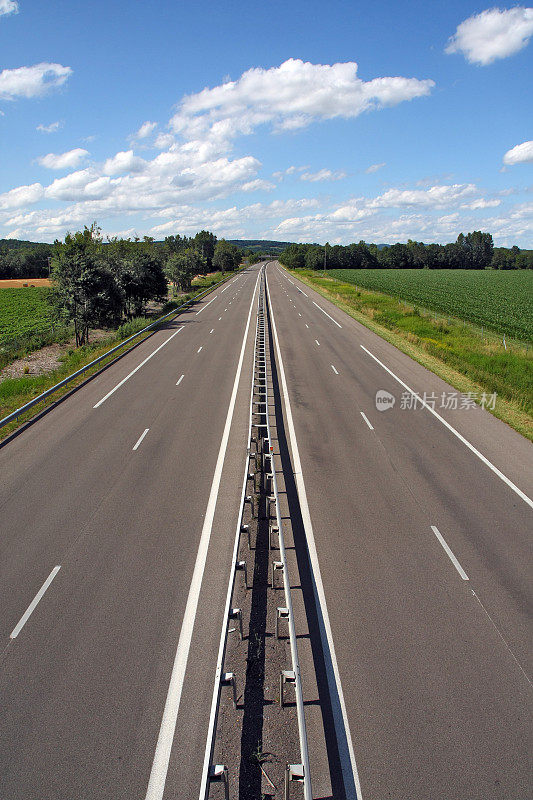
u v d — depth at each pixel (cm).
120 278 3731
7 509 1045
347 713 596
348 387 1980
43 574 839
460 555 902
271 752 550
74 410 1684
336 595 796
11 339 3291
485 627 731
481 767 532
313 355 2544
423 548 922
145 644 692
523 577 845
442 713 595
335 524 998
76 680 634
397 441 1435
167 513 1026
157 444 1381
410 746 556
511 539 955
